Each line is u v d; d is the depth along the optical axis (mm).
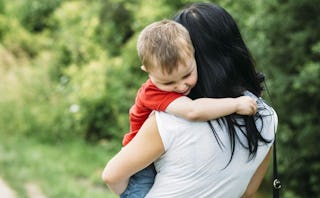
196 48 2035
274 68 7027
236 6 7395
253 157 2059
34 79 11469
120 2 11242
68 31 11711
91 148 10219
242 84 2104
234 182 2086
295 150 7285
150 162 2021
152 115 2021
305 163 7398
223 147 1996
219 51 2041
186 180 2016
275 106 7125
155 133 1980
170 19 2145
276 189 2303
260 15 6957
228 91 2039
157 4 9320
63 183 7648
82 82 10688
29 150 9469
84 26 11562
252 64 2119
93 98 10430
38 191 7324
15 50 13203
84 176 8695
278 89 6941
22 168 8250
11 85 11398
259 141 2086
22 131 10781
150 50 1930
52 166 8578
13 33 13492
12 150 9344
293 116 7098
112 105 10297
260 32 7027
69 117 10742
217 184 2053
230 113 1982
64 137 10727
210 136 1978
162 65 1914
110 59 10891
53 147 10250
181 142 1975
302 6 6910
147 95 2020
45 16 14047
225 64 2041
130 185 2139
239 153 2037
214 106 1959
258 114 2086
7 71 11820
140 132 2010
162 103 1982
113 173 2057
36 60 12438
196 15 2061
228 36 2059
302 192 7633
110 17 11414
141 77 10125
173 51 1906
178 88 1972
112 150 10008
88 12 11711
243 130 2029
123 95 10094
